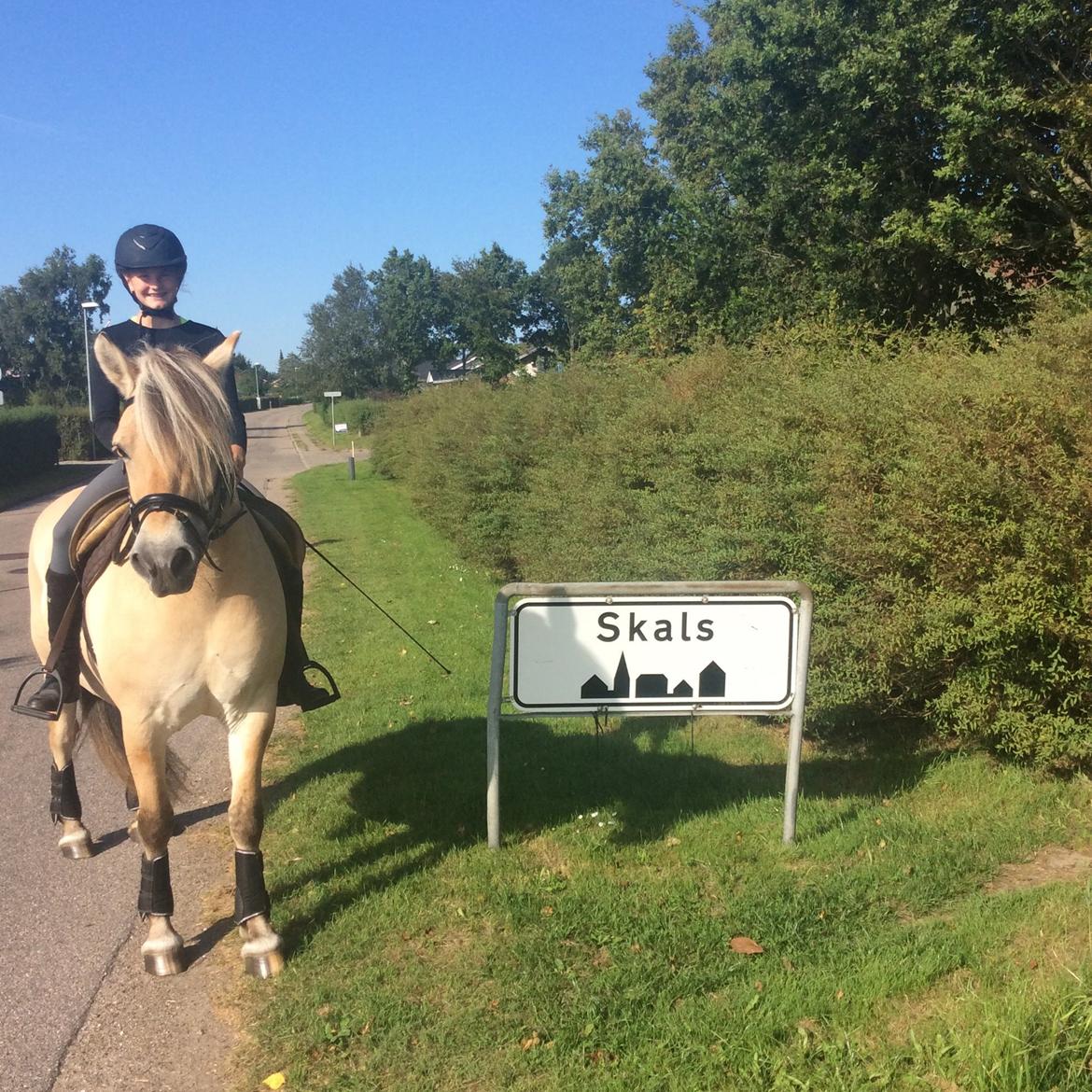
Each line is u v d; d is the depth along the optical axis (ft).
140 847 15.74
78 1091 9.71
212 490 10.57
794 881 13.28
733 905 12.57
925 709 17.60
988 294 42.86
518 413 38.86
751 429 20.12
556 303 187.83
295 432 209.15
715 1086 9.21
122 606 11.21
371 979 11.25
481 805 16.28
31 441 112.06
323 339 283.59
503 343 181.27
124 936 12.80
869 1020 9.96
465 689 23.39
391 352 270.67
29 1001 11.32
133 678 11.23
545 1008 10.49
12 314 269.23
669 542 20.67
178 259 13.51
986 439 15.28
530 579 31.07
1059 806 15.06
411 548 47.70
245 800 11.80
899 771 17.22
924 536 15.72
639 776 17.43
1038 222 39.93
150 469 10.39
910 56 38.93
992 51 37.04
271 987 11.29
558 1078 9.42
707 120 54.49
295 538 14.33
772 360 25.81
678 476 21.57
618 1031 10.05
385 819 15.81
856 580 17.30
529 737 19.76
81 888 14.29
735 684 14.12
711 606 13.98
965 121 35.99
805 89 45.37
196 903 13.64
